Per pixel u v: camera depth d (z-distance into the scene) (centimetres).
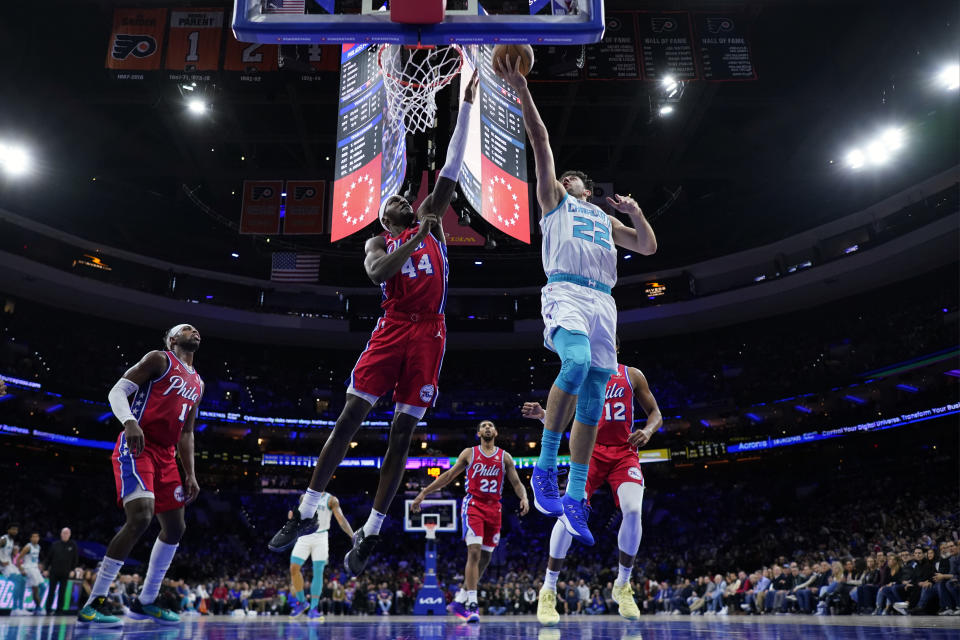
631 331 3612
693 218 3195
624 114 2506
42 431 2920
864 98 2430
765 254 3247
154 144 2719
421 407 422
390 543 3425
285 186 2736
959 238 2642
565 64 1738
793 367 3362
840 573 1571
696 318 3444
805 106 2495
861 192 2850
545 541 3419
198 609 2191
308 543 1009
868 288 3083
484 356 3919
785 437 3148
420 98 679
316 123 2556
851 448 3022
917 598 1323
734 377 3531
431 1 303
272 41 328
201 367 3572
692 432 3556
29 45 2166
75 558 1398
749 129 2686
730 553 2925
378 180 1314
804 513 3009
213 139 2594
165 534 560
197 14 1917
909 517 2467
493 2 1355
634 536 577
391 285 432
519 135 1486
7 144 2464
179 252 3353
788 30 2212
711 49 1852
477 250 3291
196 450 3384
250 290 3575
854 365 3033
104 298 3122
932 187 2688
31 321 3166
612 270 438
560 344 401
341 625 636
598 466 604
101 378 3272
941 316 2875
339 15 321
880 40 2192
